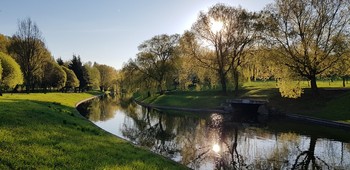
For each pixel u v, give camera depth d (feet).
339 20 142.82
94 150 50.26
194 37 207.00
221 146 91.81
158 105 235.40
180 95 252.01
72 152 46.01
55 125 66.64
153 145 92.48
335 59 143.23
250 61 193.06
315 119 139.33
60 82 310.45
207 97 219.20
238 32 193.06
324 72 152.35
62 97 239.30
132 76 269.03
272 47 160.04
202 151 85.30
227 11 195.62
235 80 203.41
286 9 155.74
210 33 202.59
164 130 122.42
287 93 154.30
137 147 66.23
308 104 158.71
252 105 185.37
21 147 42.91
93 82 474.90
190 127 130.00
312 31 148.66
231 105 184.34
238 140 100.37
